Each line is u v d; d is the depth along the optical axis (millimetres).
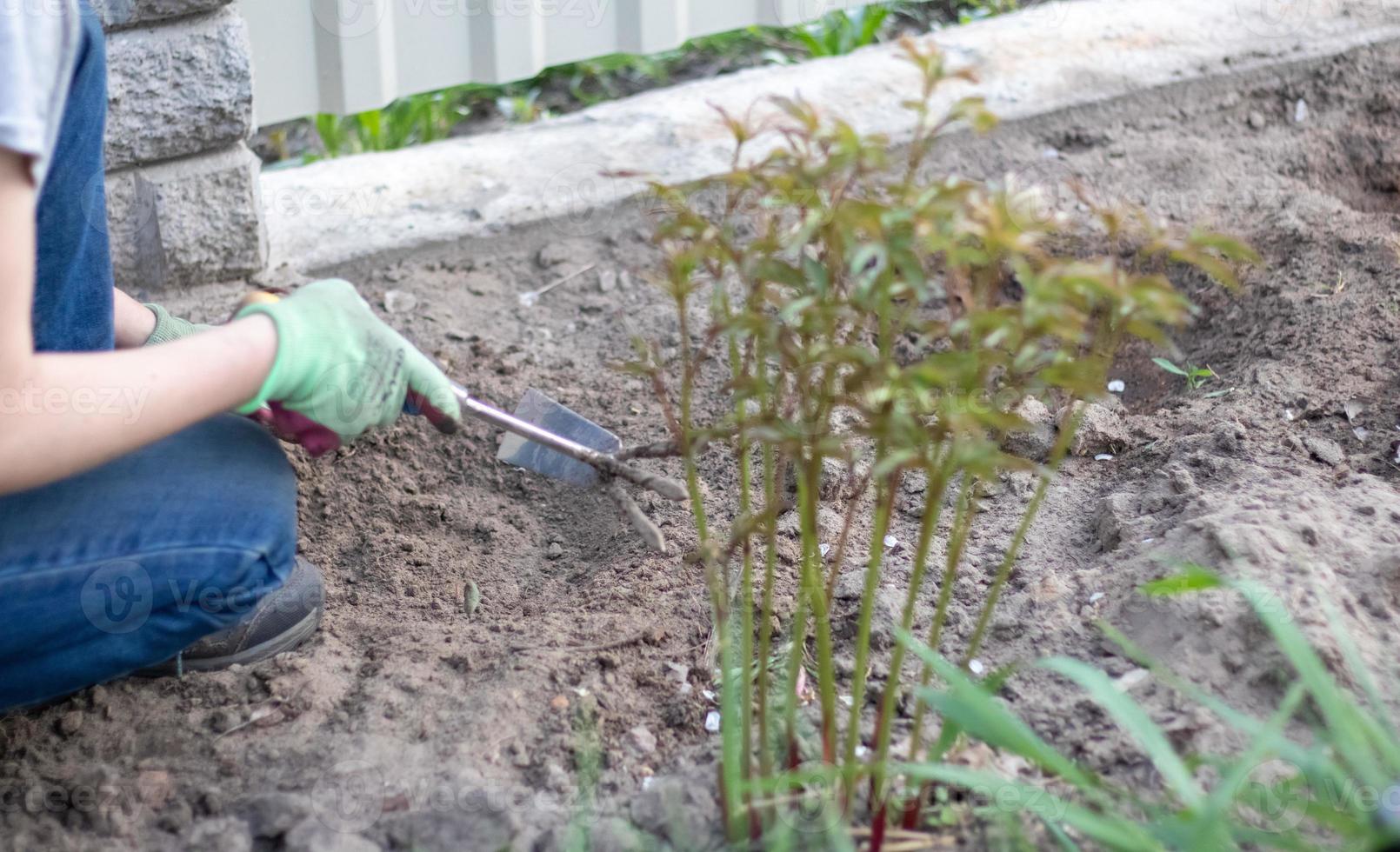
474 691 1742
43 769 1639
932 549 1983
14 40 1160
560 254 2865
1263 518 1812
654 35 3082
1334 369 2264
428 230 2830
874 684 1715
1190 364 2488
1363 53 3324
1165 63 3270
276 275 2715
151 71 2434
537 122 3434
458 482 2287
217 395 1410
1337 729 1214
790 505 2088
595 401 2430
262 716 1721
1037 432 2209
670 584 1947
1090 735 1578
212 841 1499
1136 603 1757
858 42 3818
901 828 1459
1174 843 1225
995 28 3471
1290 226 2660
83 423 1293
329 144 3459
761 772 1472
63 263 1531
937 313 2613
